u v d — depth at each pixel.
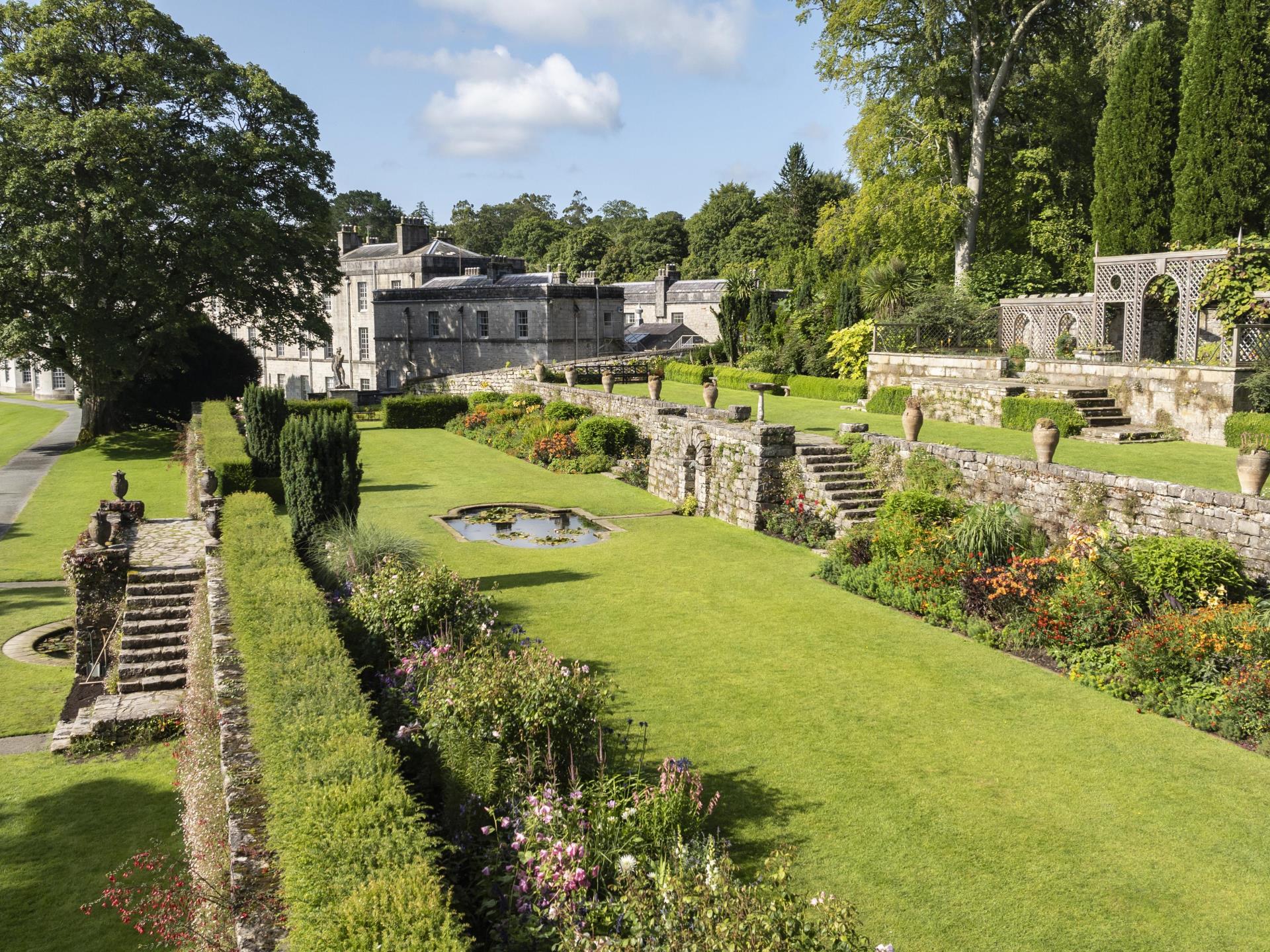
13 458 37.53
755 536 20.56
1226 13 28.36
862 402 32.03
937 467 18.75
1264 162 28.44
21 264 34.31
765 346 44.41
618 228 106.88
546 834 7.20
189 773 9.78
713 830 8.61
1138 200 32.12
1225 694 10.97
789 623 14.57
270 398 27.30
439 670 9.71
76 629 15.54
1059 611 13.09
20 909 8.76
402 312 57.50
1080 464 18.83
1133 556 13.34
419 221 63.53
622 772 9.33
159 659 14.34
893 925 7.33
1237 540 13.52
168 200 35.97
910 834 8.61
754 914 5.97
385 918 5.21
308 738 7.49
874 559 16.70
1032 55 37.69
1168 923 7.39
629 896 6.39
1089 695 11.78
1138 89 31.77
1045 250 37.72
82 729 12.59
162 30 37.81
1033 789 9.45
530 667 9.48
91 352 36.38
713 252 84.25
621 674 12.41
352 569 14.02
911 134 38.56
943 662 12.87
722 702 11.51
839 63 38.50
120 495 20.67
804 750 10.26
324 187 43.28
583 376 43.97
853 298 38.19
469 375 48.84
